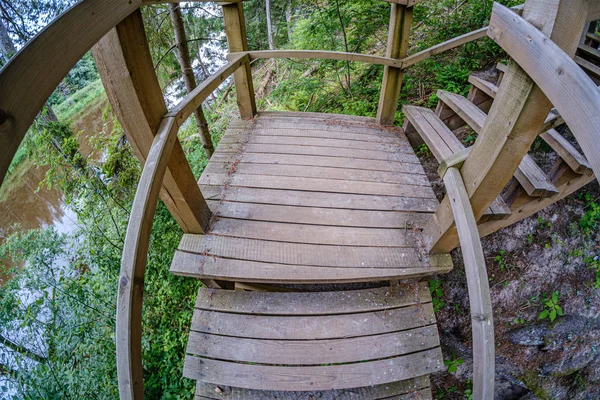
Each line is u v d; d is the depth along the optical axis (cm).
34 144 392
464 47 335
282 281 154
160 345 298
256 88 612
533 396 265
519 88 94
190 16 494
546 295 240
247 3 760
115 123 366
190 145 482
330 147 244
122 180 360
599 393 261
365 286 202
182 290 306
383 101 264
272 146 244
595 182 245
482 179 115
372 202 192
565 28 77
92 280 335
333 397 164
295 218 180
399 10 217
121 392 89
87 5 74
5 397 281
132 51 103
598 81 207
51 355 290
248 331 158
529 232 247
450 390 261
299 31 500
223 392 164
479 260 105
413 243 169
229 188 200
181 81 484
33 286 310
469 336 249
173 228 319
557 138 167
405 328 161
